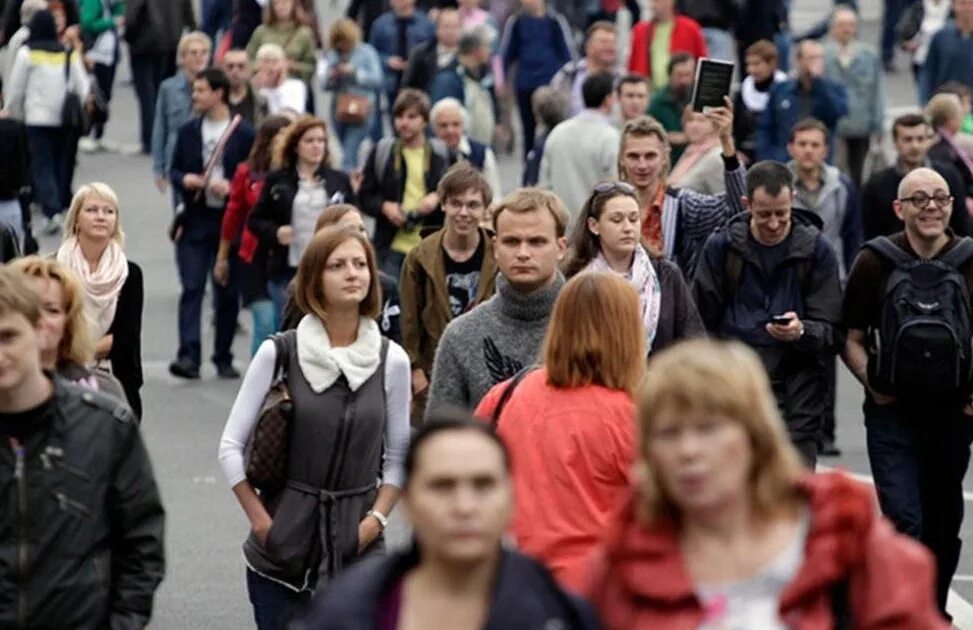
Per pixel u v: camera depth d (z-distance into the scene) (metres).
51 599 16.62
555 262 21.86
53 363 20.06
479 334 21.91
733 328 26.41
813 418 26.31
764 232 26.38
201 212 41.88
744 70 64.88
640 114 43.81
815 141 36.94
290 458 21.47
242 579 28.81
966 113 47.72
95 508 16.73
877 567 13.02
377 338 21.72
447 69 55.31
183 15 64.31
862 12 86.38
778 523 13.11
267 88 51.59
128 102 71.81
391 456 21.91
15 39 55.12
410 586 13.02
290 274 37.72
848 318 26.20
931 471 26.12
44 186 54.59
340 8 82.94
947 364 25.33
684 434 12.95
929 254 25.84
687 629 13.05
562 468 17.67
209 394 40.47
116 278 25.42
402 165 39.47
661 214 28.97
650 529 13.21
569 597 13.09
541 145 45.59
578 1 74.38
